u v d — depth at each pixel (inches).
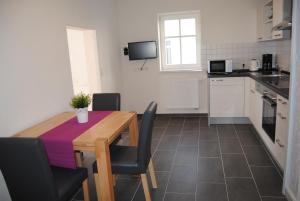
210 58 203.3
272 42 191.3
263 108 139.0
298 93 83.5
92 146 80.6
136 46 206.5
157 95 217.3
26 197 72.6
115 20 203.5
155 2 202.7
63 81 127.9
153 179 105.6
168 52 215.5
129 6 207.3
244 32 194.9
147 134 86.9
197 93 207.2
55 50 121.4
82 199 101.7
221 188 103.4
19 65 97.6
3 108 89.7
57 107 122.4
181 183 109.2
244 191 100.3
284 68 172.1
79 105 99.3
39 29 109.7
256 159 127.6
